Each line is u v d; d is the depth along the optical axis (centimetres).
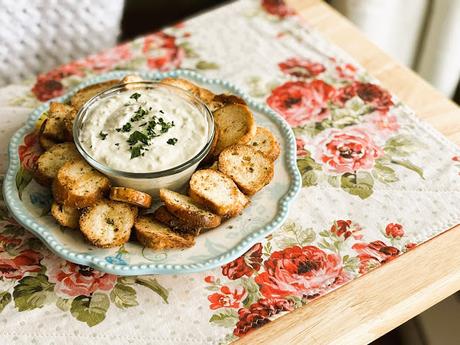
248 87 64
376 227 52
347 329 45
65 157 52
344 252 50
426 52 92
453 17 85
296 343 45
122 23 112
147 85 55
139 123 52
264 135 55
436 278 49
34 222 49
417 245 51
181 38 70
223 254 47
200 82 62
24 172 53
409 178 56
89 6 79
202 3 112
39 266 49
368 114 62
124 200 48
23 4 74
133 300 47
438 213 53
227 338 45
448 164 57
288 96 64
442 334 64
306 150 58
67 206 49
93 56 67
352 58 68
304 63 67
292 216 53
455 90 99
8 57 78
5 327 45
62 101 59
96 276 48
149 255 47
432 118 62
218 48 69
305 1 75
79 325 45
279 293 47
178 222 49
